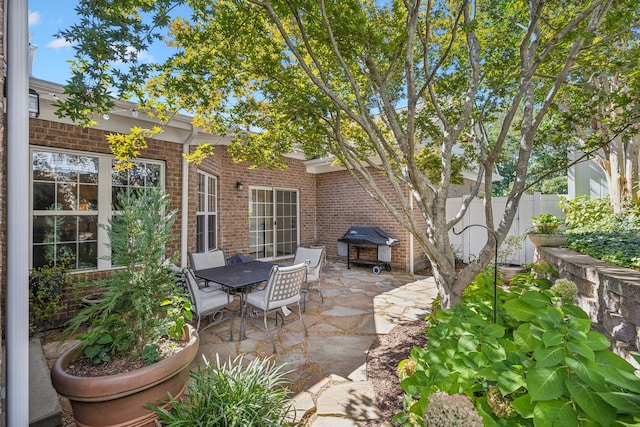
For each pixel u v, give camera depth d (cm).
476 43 303
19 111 151
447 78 394
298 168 941
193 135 521
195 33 297
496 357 161
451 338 197
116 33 181
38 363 291
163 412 182
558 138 365
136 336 215
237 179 774
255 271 469
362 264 859
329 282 686
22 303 154
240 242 776
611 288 238
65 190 436
